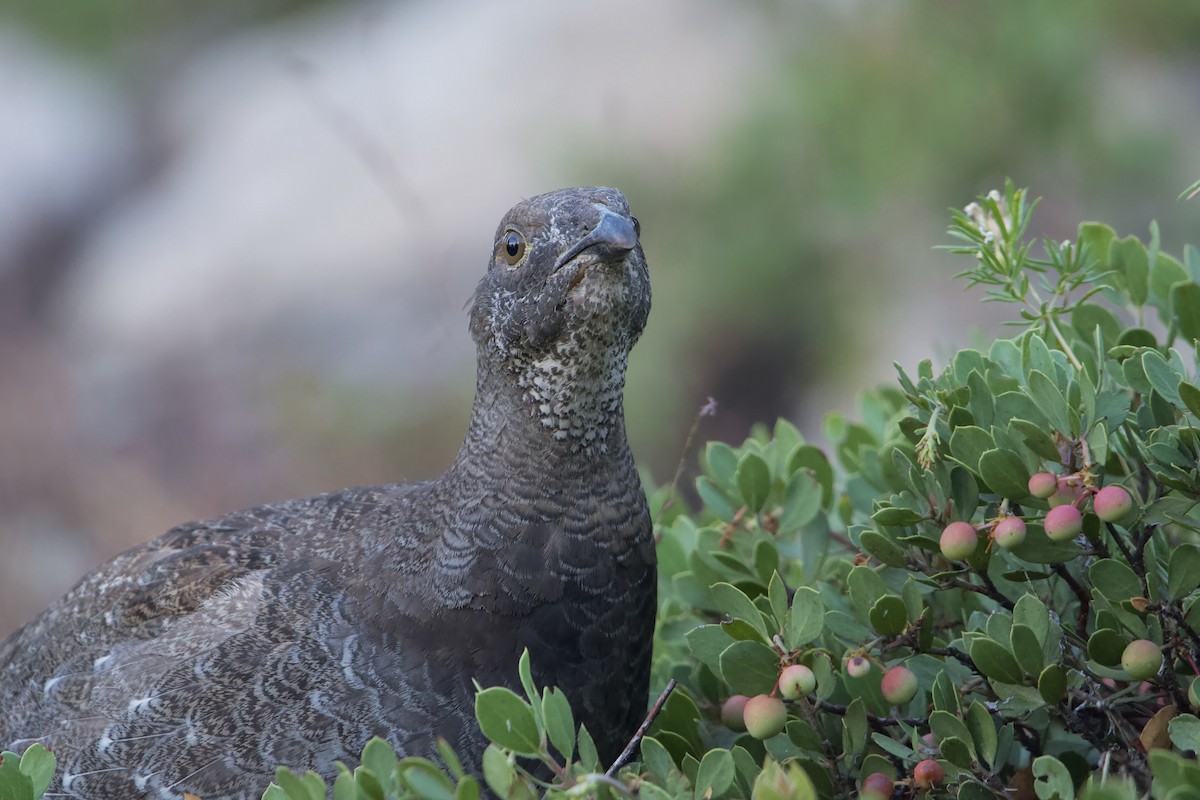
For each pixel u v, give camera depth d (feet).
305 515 26.18
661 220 60.23
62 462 69.67
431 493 24.04
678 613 26.45
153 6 107.45
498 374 23.27
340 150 76.07
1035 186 52.13
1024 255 21.62
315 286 70.03
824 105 54.34
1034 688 18.38
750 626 19.85
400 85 79.10
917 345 55.88
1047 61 50.67
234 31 104.17
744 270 58.18
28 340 78.79
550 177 62.85
